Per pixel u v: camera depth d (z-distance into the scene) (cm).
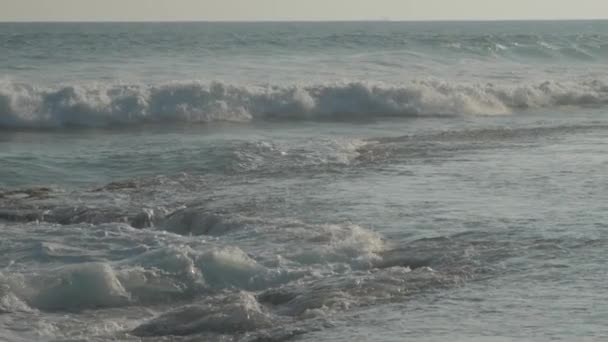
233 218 1944
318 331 1226
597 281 1418
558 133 3312
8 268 1609
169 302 1464
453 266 1539
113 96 3994
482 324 1219
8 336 1261
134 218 2027
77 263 1645
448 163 2636
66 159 2789
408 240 1738
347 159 2744
